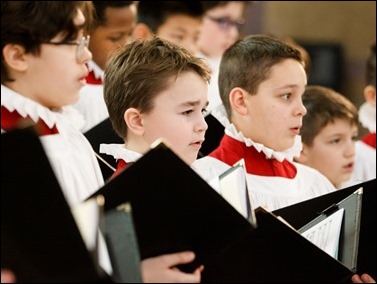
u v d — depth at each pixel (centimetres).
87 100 654
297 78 544
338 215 441
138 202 353
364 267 473
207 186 352
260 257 383
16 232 325
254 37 567
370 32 1014
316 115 664
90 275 325
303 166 576
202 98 478
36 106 387
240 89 549
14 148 324
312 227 445
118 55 493
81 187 399
